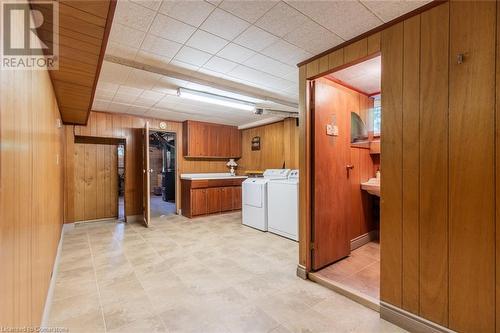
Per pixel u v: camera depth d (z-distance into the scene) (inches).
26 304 50.1
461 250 62.7
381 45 78.5
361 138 139.3
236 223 207.0
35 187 60.9
